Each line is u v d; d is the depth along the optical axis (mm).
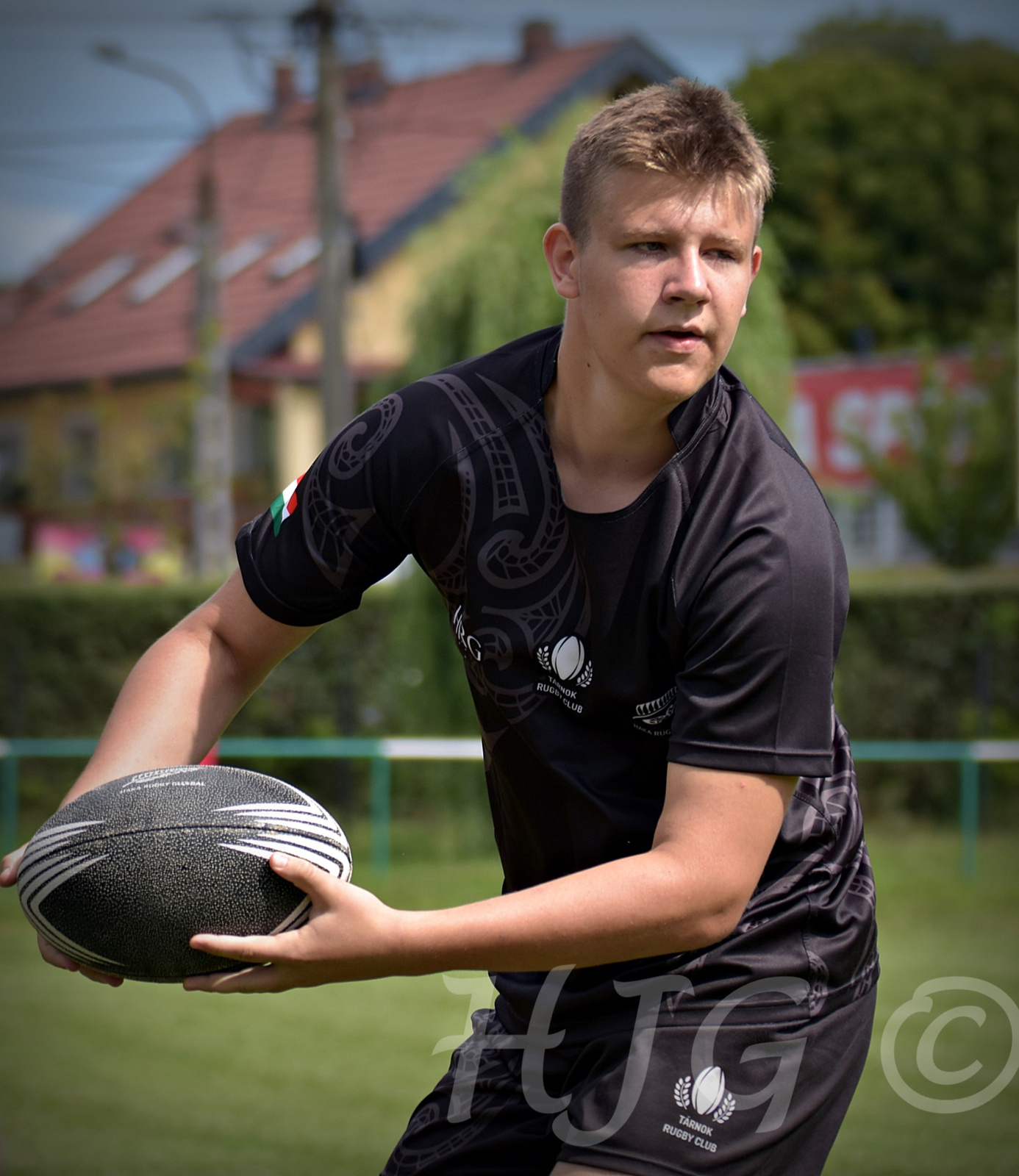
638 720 7938
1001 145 99250
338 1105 17625
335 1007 23719
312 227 82875
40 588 49969
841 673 48938
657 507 7637
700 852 7121
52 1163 15094
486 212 40469
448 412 8250
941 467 64125
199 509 66438
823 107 98312
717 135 7082
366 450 8398
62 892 7543
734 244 7160
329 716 47562
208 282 68812
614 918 6957
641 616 7688
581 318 7711
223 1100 17875
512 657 8062
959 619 49594
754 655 7254
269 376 74688
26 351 87062
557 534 7934
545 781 8258
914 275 97750
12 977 26828
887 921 31672
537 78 82812
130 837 7504
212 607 8867
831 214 96625
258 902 7520
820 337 92062
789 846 8273
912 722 49219
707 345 7219
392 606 41719
